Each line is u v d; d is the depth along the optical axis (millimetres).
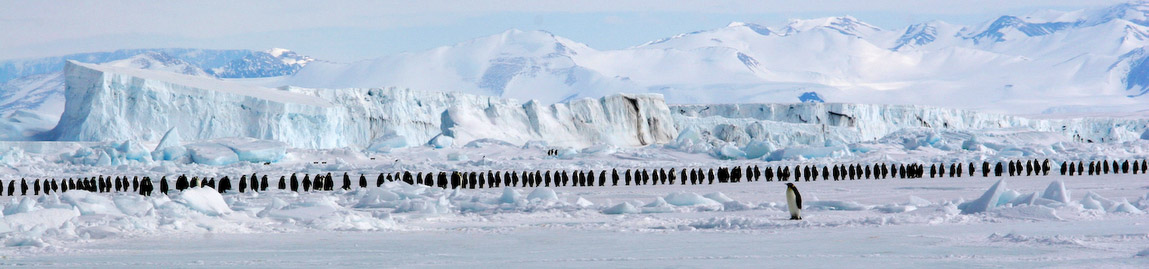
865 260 32656
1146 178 130250
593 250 38656
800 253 35500
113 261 36000
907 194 97125
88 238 46312
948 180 136500
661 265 32281
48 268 34031
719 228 51406
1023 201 59312
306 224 56000
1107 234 40906
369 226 54500
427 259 35844
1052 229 44906
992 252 34406
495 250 39469
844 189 111125
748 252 36250
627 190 118062
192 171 193250
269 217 63375
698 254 35938
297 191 129375
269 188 136000
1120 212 56625
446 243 43312
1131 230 43062
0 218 51438
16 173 191375
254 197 104188
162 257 37469
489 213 71188
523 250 39281
